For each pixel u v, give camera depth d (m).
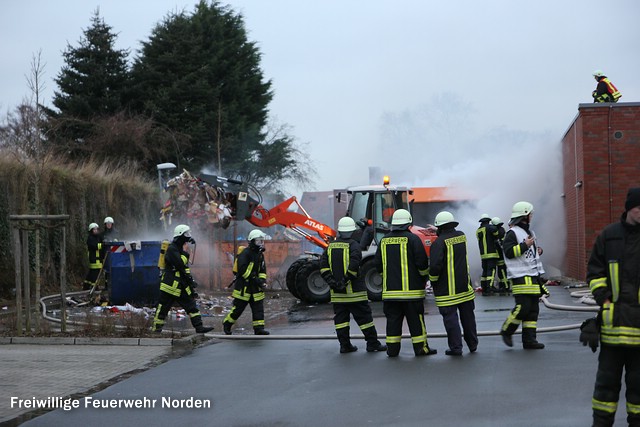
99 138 36.28
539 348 10.07
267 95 47.56
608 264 5.70
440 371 8.70
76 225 21.73
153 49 43.19
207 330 12.59
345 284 10.42
